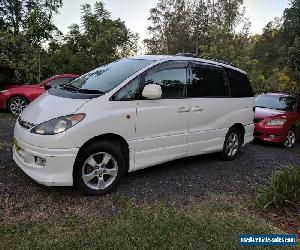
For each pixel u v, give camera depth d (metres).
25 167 4.45
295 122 9.77
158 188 5.07
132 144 4.87
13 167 5.31
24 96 10.74
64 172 4.25
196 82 5.84
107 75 5.19
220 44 20.73
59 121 4.23
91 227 3.69
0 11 24.14
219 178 5.82
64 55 27.39
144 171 5.77
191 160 6.72
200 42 38.50
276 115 9.22
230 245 3.55
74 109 4.36
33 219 3.85
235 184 5.63
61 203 4.30
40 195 4.46
